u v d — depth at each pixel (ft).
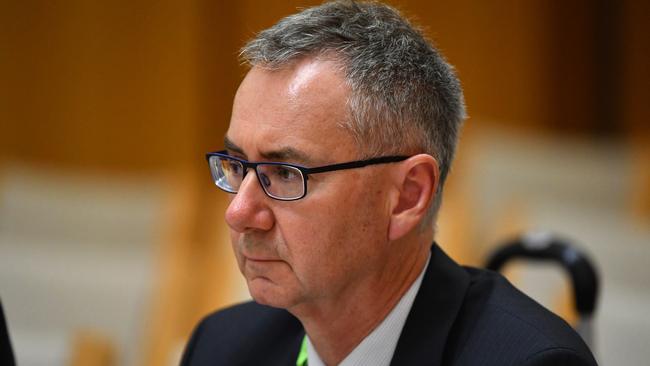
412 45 10.38
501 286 10.88
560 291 22.36
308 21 10.07
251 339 12.18
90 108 32.91
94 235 28.63
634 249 25.48
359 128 9.70
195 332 12.79
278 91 9.70
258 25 32.17
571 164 30.60
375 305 10.47
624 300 22.74
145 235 28.68
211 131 32.91
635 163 32.42
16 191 29.35
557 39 33.73
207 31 32.58
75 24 32.71
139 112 32.91
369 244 10.02
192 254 28.73
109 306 26.00
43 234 28.58
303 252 9.71
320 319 10.50
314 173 9.57
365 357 10.67
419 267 10.74
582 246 26.00
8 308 25.93
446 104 10.63
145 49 32.71
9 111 32.91
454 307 10.51
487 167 29.58
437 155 10.52
